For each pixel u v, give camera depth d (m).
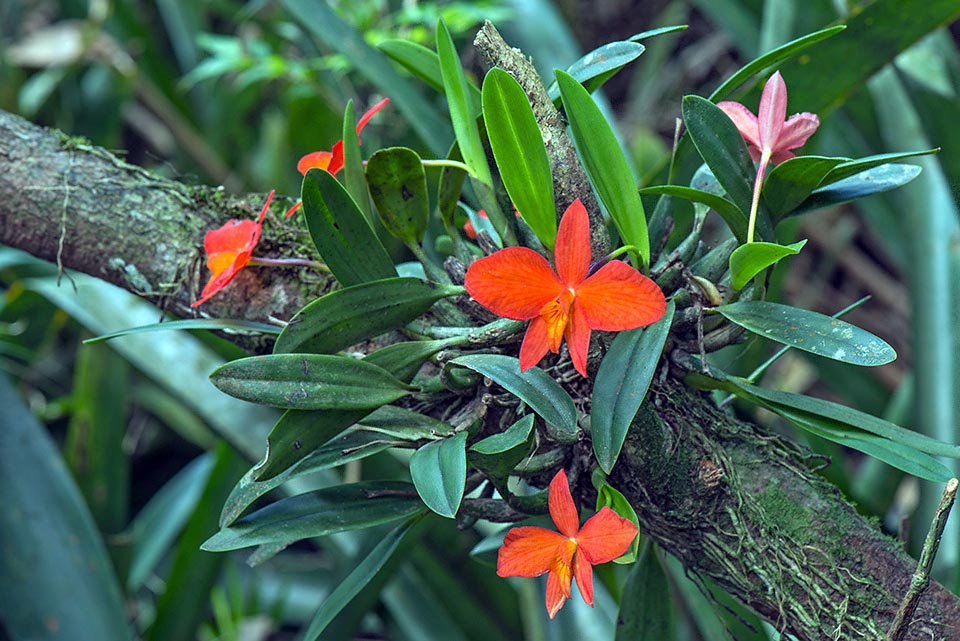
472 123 0.65
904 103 0.99
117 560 1.09
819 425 0.64
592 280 0.60
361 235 0.65
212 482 0.96
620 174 0.63
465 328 0.66
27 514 0.86
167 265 0.72
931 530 0.62
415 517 0.67
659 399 0.66
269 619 1.28
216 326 0.67
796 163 0.63
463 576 0.98
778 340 0.62
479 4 1.04
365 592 0.85
